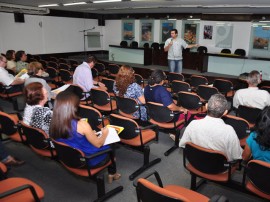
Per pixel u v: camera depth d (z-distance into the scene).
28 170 2.86
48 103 3.62
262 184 1.73
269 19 8.96
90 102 4.30
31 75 4.00
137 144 2.68
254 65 7.50
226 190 2.52
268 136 1.73
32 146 2.48
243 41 9.84
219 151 1.89
